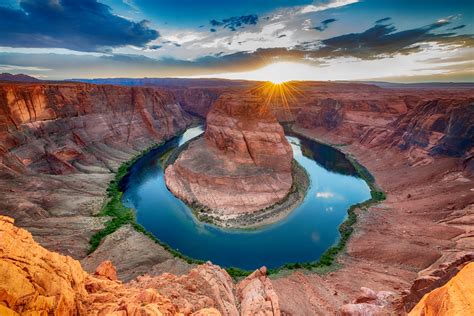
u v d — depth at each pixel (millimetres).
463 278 11133
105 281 20812
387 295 25656
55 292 13109
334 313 29031
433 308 11797
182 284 24891
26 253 13500
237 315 23000
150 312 14516
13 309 10953
